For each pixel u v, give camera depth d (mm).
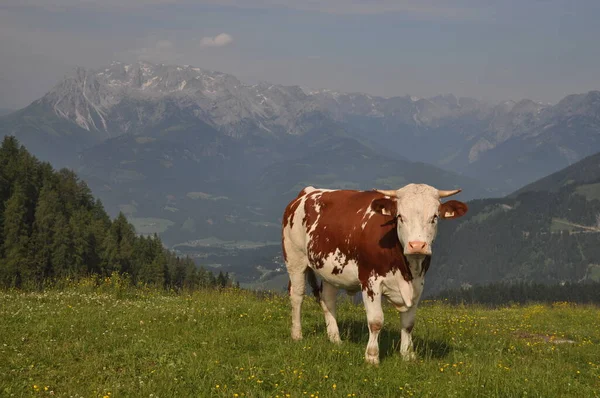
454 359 10695
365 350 10727
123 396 8266
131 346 10539
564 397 8727
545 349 12633
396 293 10141
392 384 8883
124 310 14328
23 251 94312
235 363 9812
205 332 12070
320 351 10273
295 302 12312
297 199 12602
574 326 18391
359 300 18547
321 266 11430
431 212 9484
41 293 17688
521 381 9172
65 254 96000
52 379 8875
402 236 9617
